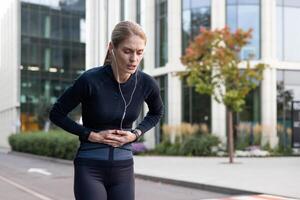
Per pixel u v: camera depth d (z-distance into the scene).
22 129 55.81
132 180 3.60
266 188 12.64
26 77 56.75
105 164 3.47
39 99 57.09
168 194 12.65
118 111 3.49
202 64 22.95
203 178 15.25
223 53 22.48
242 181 14.34
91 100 3.47
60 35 58.69
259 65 23.36
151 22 35.75
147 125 3.69
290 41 32.50
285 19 32.47
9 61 61.09
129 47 3.28
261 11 31.94
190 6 33.03
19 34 56.50
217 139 29.56
